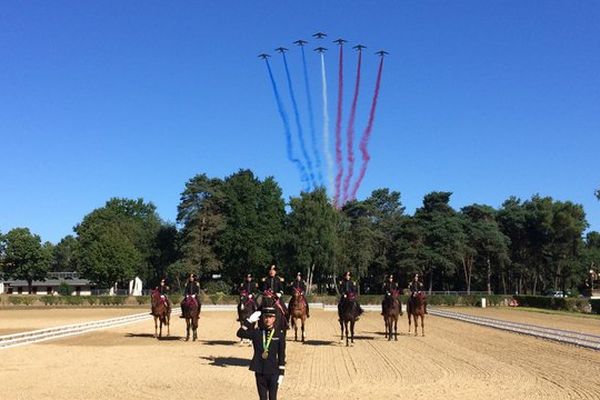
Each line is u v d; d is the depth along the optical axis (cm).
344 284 3138
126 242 11631
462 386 1742
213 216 10269
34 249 12888
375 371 2067
